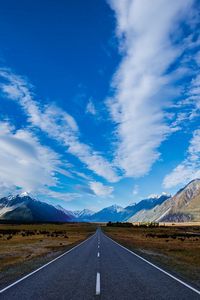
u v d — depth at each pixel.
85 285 13.01
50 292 11.58
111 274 16.14
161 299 10.42
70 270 17.80
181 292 11.55
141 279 14.54
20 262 22.53
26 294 11.25
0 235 79.06
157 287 12.52
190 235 92.44
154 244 47.22
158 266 19.56
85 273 16.56
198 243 51.56
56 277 15.22
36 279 14.63
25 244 46.44
